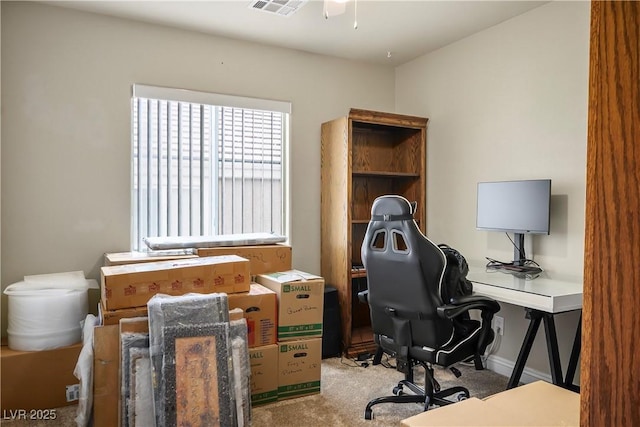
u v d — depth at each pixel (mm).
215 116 3451
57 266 2889
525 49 2951
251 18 3037
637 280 630
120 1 2777
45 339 2477
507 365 3074
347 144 3445
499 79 3137
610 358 664
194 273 2426
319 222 3828
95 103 2973
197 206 3404
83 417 2117
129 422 1993
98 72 2977
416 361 2574
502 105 3117
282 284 2676
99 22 2971
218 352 2107
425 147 3779
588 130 686
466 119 3408
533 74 2902
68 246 2918
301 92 3715
